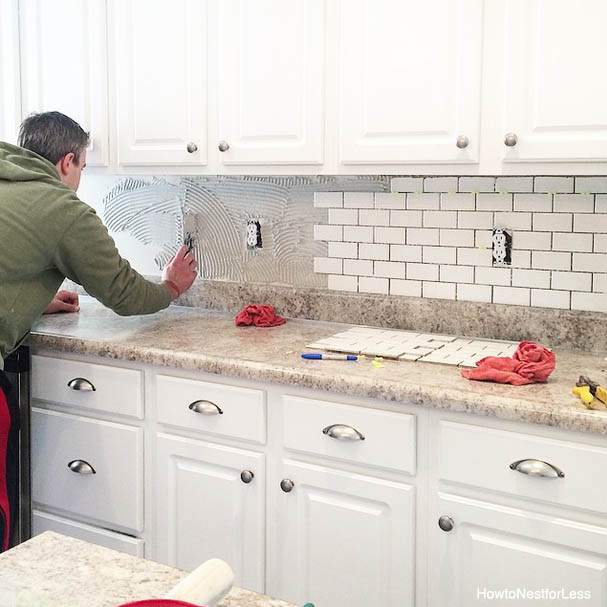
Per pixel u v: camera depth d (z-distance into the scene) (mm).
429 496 1734
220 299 2670
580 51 1733
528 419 1572
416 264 2314
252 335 2273
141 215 2842
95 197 2941
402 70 1951
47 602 793
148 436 2129
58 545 928
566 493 1571
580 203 2049
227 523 2016
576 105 1752
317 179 2445
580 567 1576
